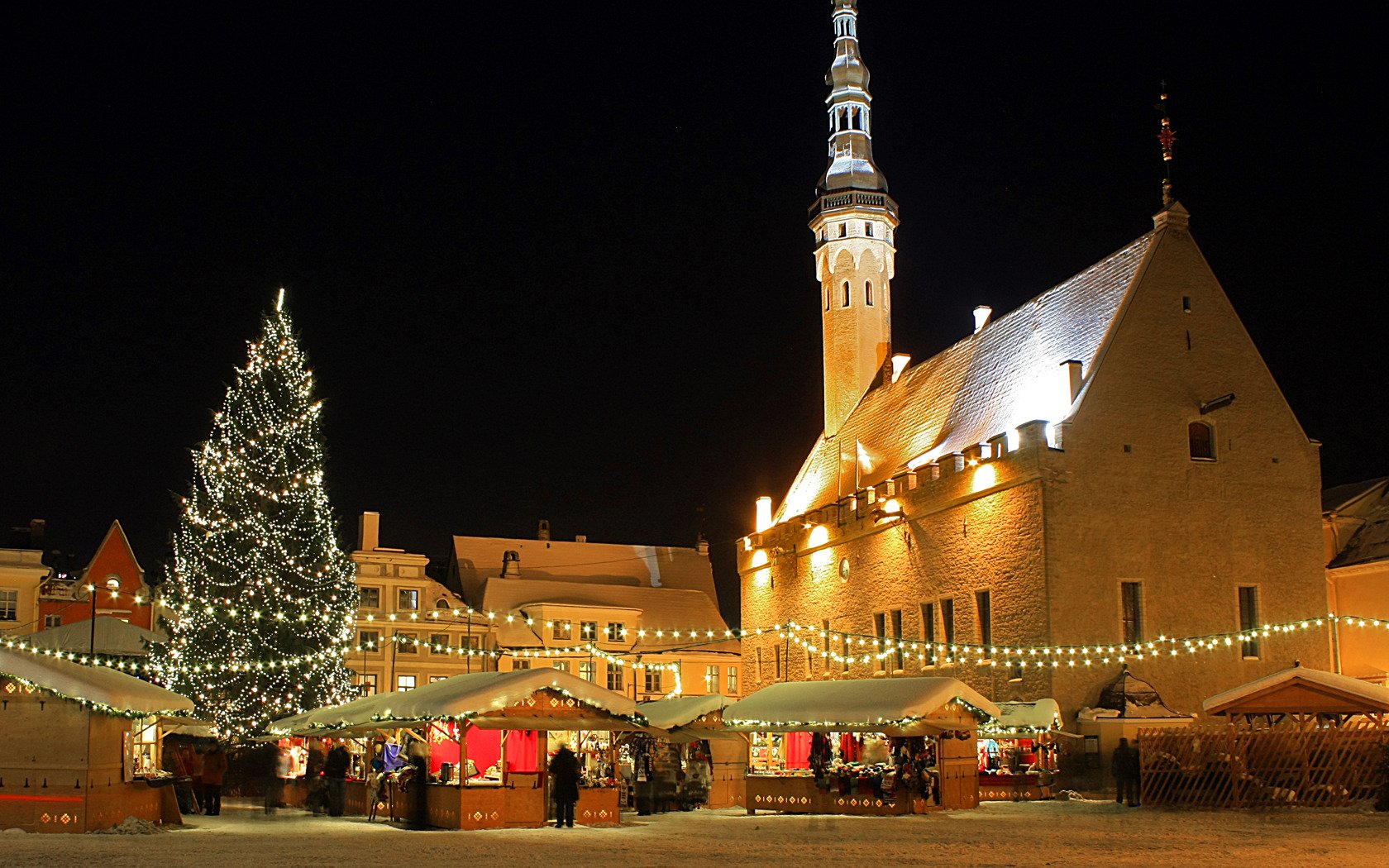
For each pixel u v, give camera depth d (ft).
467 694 97.55
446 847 78.23
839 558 196.44
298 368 168.76
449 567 287.69
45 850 74.02
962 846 77.92
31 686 87.81
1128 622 144.66
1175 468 149.59
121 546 244.83
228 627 159.22
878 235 229.86
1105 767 133.80
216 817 116.78
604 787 102.73
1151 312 152.25
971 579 157.58
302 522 164.55
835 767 121.19
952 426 178.40
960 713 113.50
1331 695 112.47
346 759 118.73
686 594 283.18
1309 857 69.77
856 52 239.30
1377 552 151.23
